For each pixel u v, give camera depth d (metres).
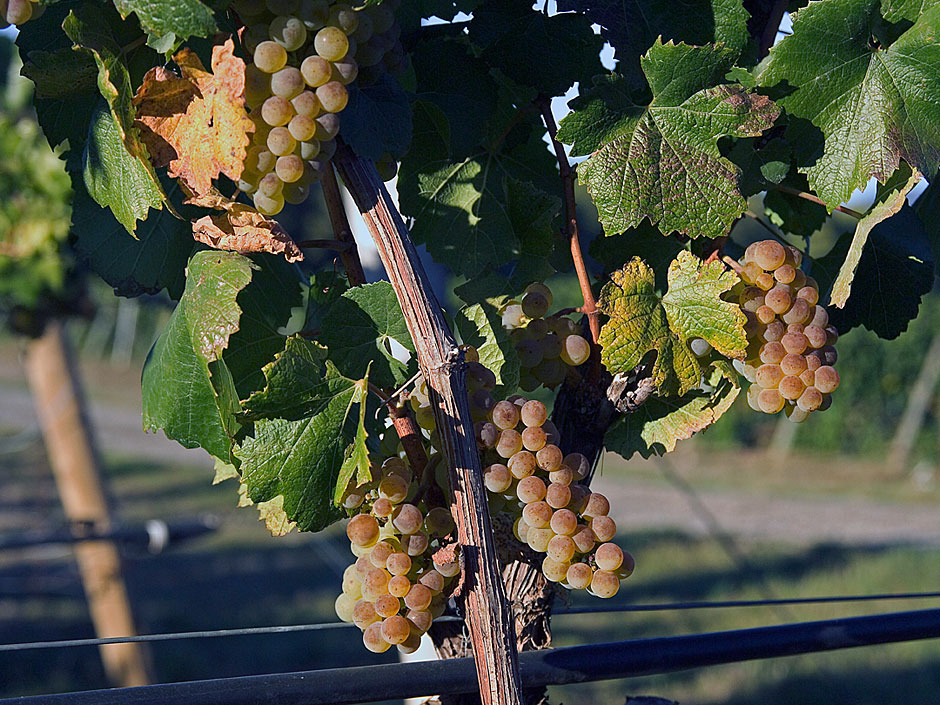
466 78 0.90
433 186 0.94
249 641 4.79
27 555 5.50
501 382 0.86
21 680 4.17
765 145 0.89
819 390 0.86
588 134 0.83
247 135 0.75
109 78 0.76
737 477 8.98
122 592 3.39
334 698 0.81
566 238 0.95
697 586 5.47
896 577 5.46
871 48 0.86
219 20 0.78
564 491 0.81
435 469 0.82
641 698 0.99
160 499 7.67
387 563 0.79
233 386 0.81
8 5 0.77
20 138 2.75
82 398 3.55
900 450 9.03
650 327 0.83
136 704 0.79
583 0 0.85
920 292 0.97
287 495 0.78
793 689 4.05
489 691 0.77
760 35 0.91
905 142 0.84
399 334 0.83
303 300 0.99
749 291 0.87
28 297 2.76
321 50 0.75
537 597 0.89
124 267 0.90
